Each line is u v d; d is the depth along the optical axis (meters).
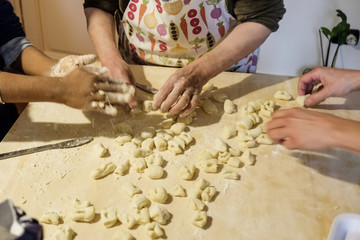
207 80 1.23
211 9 1.29
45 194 0.95
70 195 0.95
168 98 1.14
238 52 1.26
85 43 2.51
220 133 1.16
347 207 0.93
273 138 0.94
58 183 0.98
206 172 1.02
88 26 1.39
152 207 0.91
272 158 1.07
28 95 1.04
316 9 2.23
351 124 0.86
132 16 1.34
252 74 1.41
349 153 1.08
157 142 1.09
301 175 1.01
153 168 1.00
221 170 1.03
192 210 0.92
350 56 2.37
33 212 0.90
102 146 1.08
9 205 0.44
